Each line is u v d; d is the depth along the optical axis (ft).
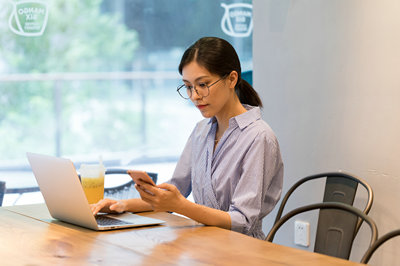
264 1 8.30
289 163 8.02
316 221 7.61
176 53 18.84
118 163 19.67
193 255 3.78
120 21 20.45
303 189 7.79
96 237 4.35
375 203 6.83
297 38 7.80
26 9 11.73
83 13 19.95
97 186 5.39
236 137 5.64
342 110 7.22
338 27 7.22
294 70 7.88
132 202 5.47
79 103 18.34
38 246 4.07
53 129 17.02
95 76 18.61
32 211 5.58
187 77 5.42
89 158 19.03
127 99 19.88
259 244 4.13
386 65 6.65
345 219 5.18
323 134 7.49
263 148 5.47
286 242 8.13
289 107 7.98
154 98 20.51
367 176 6.92
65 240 4.25
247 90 6.09
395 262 6.61
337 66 7.25
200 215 4.82
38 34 11.93
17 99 16.37
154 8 19.43
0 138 16.46
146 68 20.17
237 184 5.47
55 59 18.45
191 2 16.96
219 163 5.74
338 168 7.29
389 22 6.59
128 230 4.64
